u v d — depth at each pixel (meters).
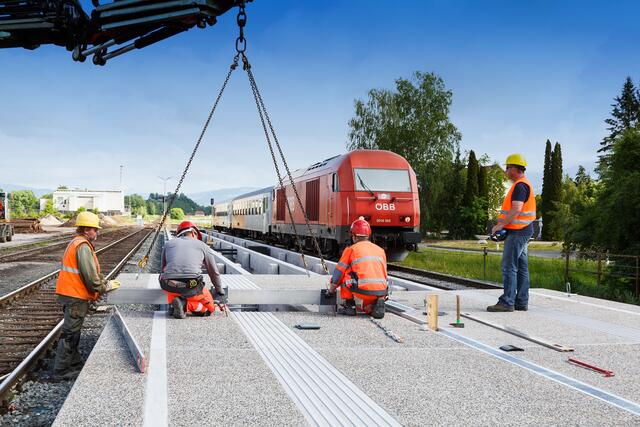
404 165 17.80
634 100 58.53
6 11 7.40
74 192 153.00
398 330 5.41
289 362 4.13
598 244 15.06
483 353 4.50
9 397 4.92
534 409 3.19
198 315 6.00
